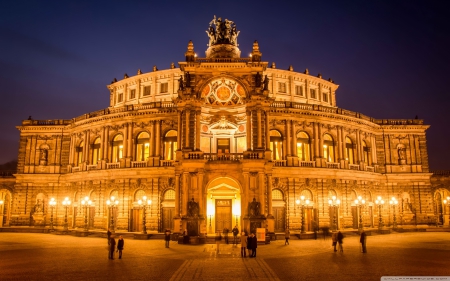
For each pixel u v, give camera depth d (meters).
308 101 81.50
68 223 72.12
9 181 78.94
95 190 68.56
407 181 75.69
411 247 44.81
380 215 67.62
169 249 43.06
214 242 49.19
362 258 35.47
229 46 59.84
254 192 50.72
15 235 64.38
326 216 64.25
